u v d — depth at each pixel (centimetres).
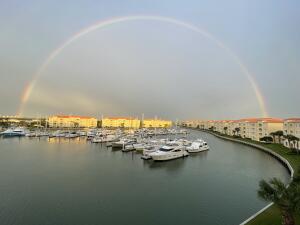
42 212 3048
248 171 5666
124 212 3089
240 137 15450
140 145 8544
